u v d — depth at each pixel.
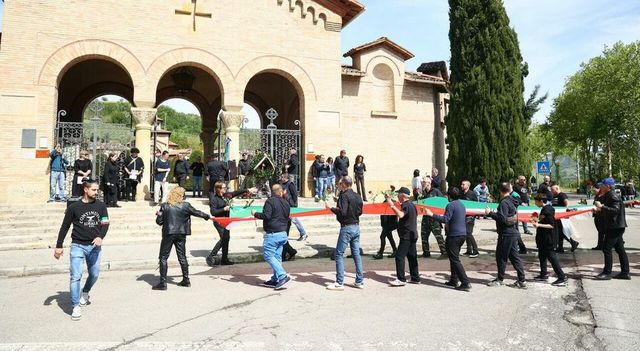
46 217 12.10
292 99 21.31
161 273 7.30
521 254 11.07
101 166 15.58
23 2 13.95
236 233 12.84
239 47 16.23
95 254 6.21
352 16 18.38
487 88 18.39
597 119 43.78
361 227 14.12
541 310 6.09
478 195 14.15
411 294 7.02
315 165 15.91
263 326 5.40
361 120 19.52
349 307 6.25
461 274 7.27
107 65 18.72
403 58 20.61
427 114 21.12
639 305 6.30
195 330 5.26
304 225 13.73
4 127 13.55
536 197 8.05
